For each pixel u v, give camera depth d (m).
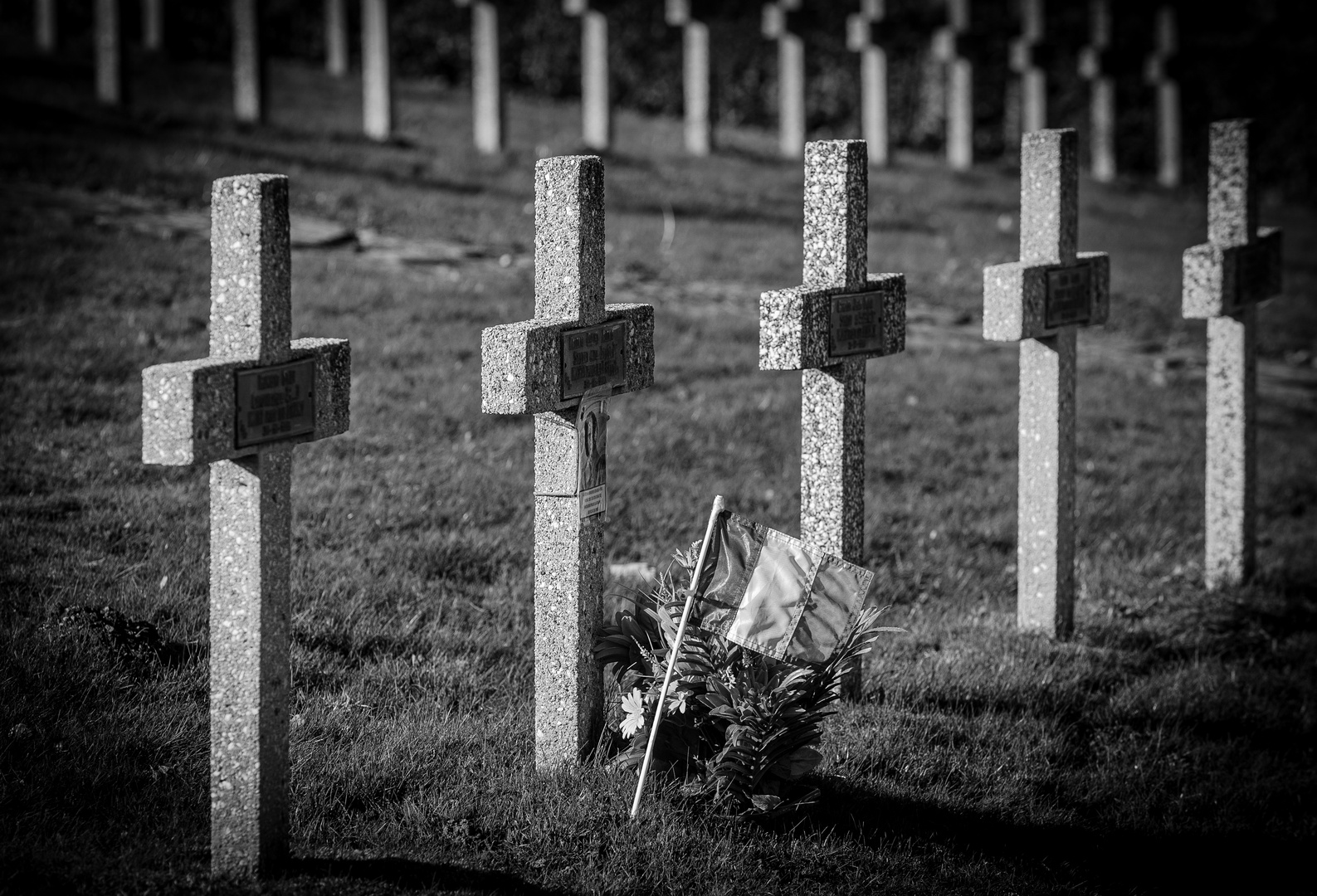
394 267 30.20
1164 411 30.06
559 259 12.55
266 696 10.55
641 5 63.38
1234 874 13.44
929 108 69.00
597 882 11.30
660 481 21.33
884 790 13.52
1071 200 17.81
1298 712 17.12
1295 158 71.69
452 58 62.44
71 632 13.64
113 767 12.03
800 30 52.62
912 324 33.81
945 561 20.31
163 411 9.80
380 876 10.95
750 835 12.34
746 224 40.50
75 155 33.31
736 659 12.95
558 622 12.79
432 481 19.67
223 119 41.44
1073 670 16.98
